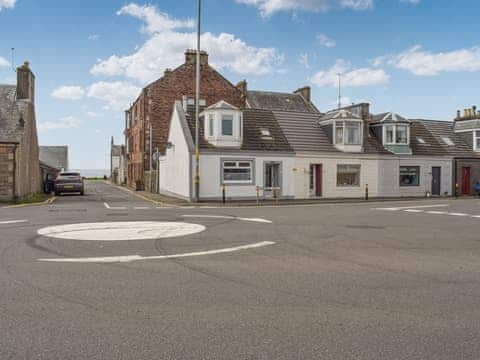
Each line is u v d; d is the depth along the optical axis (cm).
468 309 561
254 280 700
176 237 1136
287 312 543
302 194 2833
